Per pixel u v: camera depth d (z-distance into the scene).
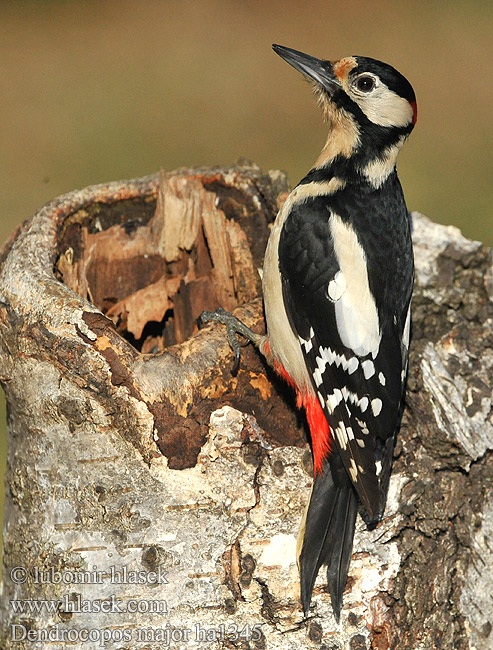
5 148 23.33
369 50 29.64
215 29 31.55
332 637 7.75
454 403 8.73
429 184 21.91
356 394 8.42
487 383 9.30
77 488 7.72
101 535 7.66
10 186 21.56
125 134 24.45
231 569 7.64
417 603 8.06
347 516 7.91
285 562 7.69
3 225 19.83
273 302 8.91
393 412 8.27
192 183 10.64
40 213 9.59
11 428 8.35
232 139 24.47
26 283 7.96
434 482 8.29
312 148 24.09
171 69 28.53
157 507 7.59
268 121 25.67
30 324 7.68
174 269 10.86
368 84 9.45
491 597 8.45
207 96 27.12
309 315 8.77
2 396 15.21
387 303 8.73
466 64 28.66
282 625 7.68
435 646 8.18
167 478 7.57
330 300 8.70
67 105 26.00
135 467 7.59
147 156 23.27
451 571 8.30
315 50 29.80
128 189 10.53
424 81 27.50
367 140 9.43
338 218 8.96
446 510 8.26
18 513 8.25
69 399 7.61
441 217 20.25
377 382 8.41
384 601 7.92
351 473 7.96
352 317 8.61
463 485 8.40
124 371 7.47
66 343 7.52
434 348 9.63
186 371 7.65
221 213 10.42
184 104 26.42
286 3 33.53
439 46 29.86
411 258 9.13
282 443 8.44
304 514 7.83
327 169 9.52
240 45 30.56
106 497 7.64
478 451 8.36
